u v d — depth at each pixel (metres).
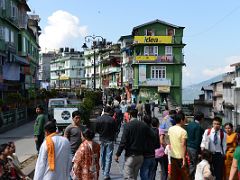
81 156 9.28
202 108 69.06
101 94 54.84
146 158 10.96
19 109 35.03
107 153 13.23
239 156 7.42
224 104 59.16
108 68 98.88
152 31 71.81
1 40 41.09
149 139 10.98
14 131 28.64
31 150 19.19
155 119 11.48
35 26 67.94
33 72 63.16
